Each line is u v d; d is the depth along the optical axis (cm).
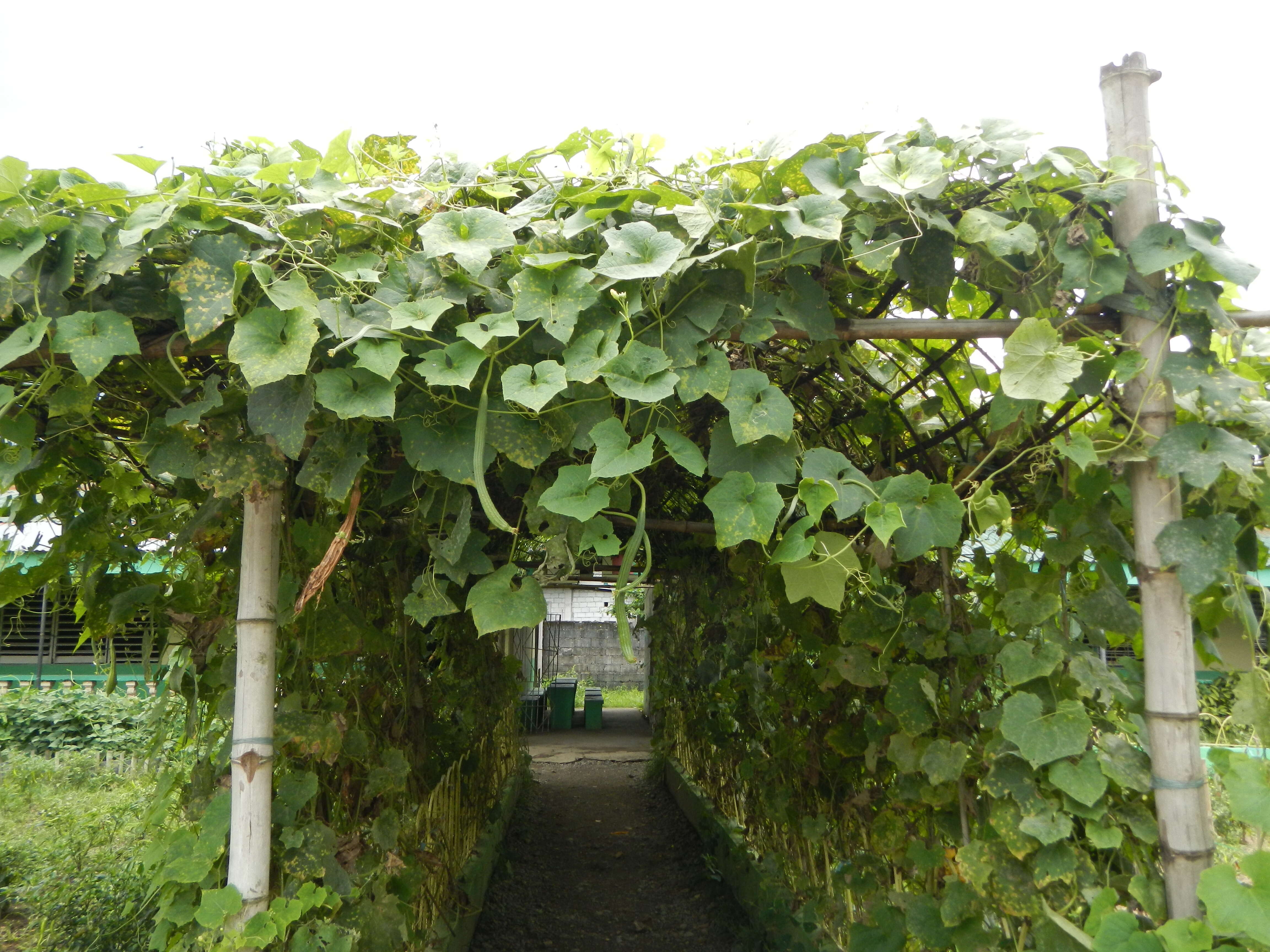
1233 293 180
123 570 238
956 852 217
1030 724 161
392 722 294
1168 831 158
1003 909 171
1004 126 163
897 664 225
